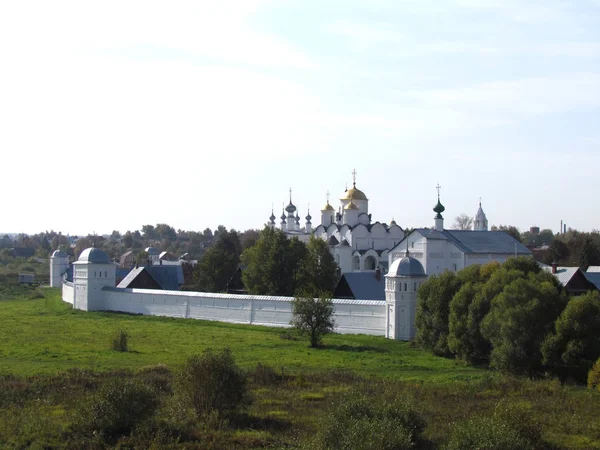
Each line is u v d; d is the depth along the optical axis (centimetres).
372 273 9988
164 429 3731
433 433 3750
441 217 11450
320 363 6197
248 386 4966
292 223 16925
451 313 6556
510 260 7519
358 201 14362
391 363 6297
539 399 4781
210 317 9925
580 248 15862
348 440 3162
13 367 5741
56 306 12569
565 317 5662
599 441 3797
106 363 6012
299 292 8312
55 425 3800
